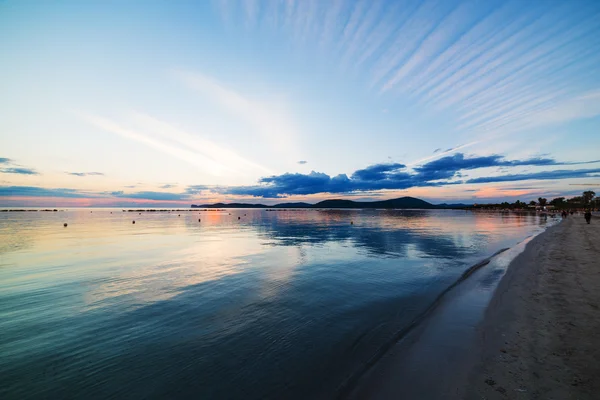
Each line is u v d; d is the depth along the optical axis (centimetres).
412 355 555
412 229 3853
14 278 1200
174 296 956
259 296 954
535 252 1672
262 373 514
